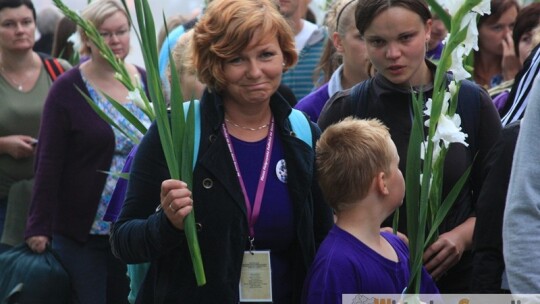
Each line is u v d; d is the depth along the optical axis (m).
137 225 4.23
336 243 4.33
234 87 4.27
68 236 7.10
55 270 7.04
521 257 4.01
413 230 4.33
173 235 4.11
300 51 8.23
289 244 4.38
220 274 4.21
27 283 6.99
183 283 4.25
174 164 4.16
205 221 4.22
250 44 4.21
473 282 4.54
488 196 4.47
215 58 4.25
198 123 4.34
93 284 7.10
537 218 4.04
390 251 4.46
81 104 7.10
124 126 7.07
